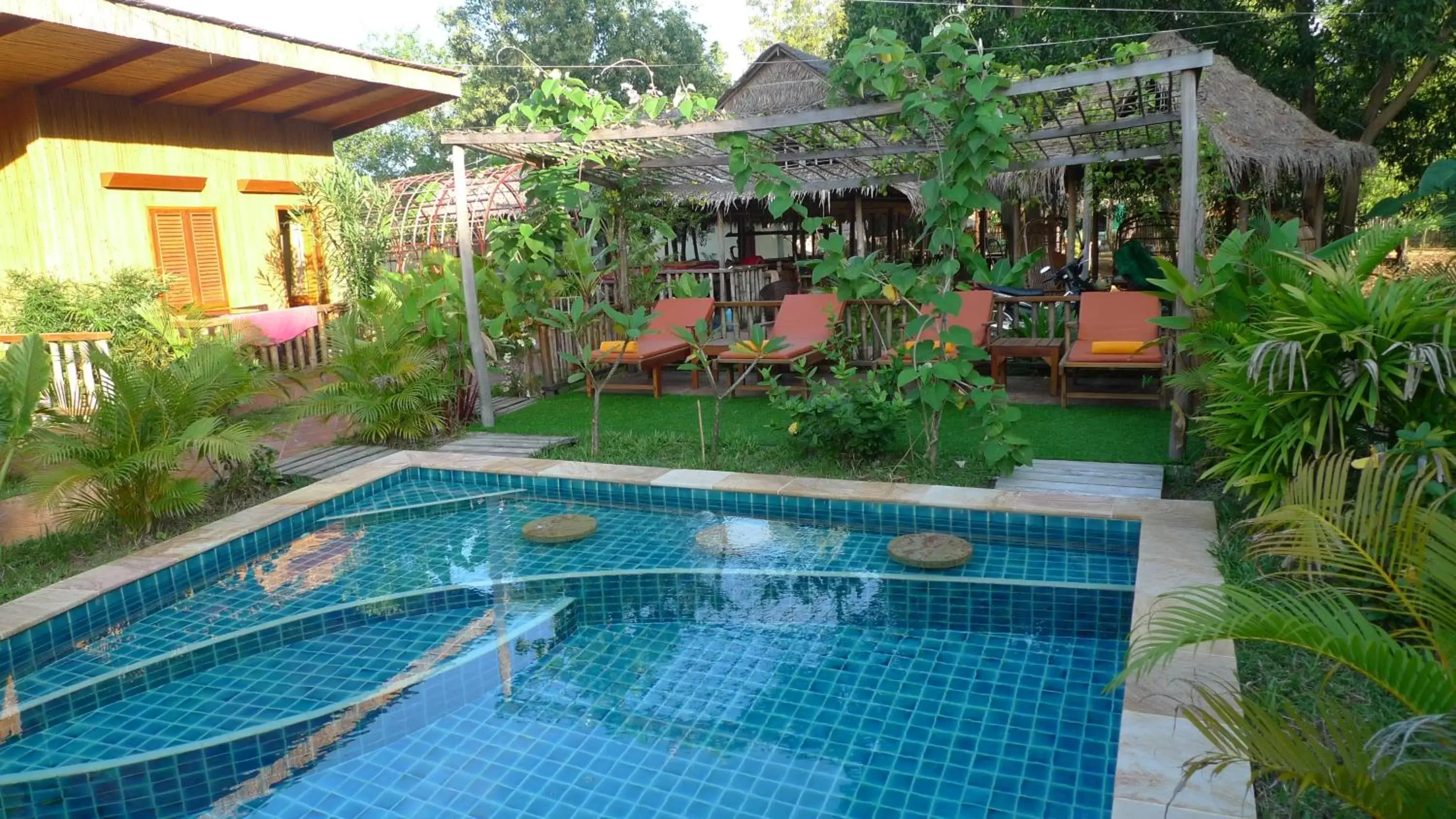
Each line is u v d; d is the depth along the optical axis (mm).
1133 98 7840
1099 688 4266
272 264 14141
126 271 11203
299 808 3617
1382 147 20531
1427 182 10633
